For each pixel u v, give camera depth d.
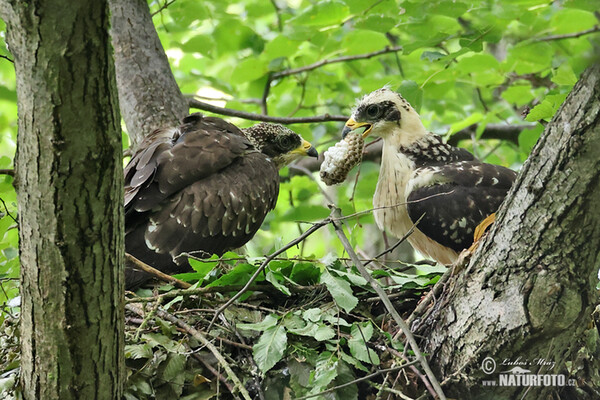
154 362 8.85
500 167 12.85
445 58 13.81
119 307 7.23
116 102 6.48
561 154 7.71
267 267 9.73
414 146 13.23
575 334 8.16
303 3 18.16
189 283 10.23
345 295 9.41
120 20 13.47
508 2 14.73
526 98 16.62
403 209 13.11
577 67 11.23
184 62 18.70
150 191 10.77
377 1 14.74
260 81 17.28
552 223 7.84
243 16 18.31
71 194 6.57
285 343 8.98
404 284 9.91
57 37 6.07
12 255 13.52
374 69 18.80
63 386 7.34
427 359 8.84
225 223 10.98
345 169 12.99
